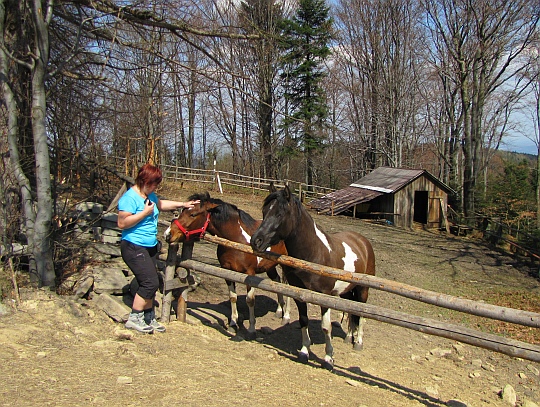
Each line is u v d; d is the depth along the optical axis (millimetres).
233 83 10398
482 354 7141
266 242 4734
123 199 4863
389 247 16594
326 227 19375
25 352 4070
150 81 11555
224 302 7973
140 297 5074
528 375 6445
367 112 35562
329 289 5266
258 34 8453
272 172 34375
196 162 46344
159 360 4348
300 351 5477
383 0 32375
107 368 3951
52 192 7238
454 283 12258
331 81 35094
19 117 6633
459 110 32562
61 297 5703
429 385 5547
